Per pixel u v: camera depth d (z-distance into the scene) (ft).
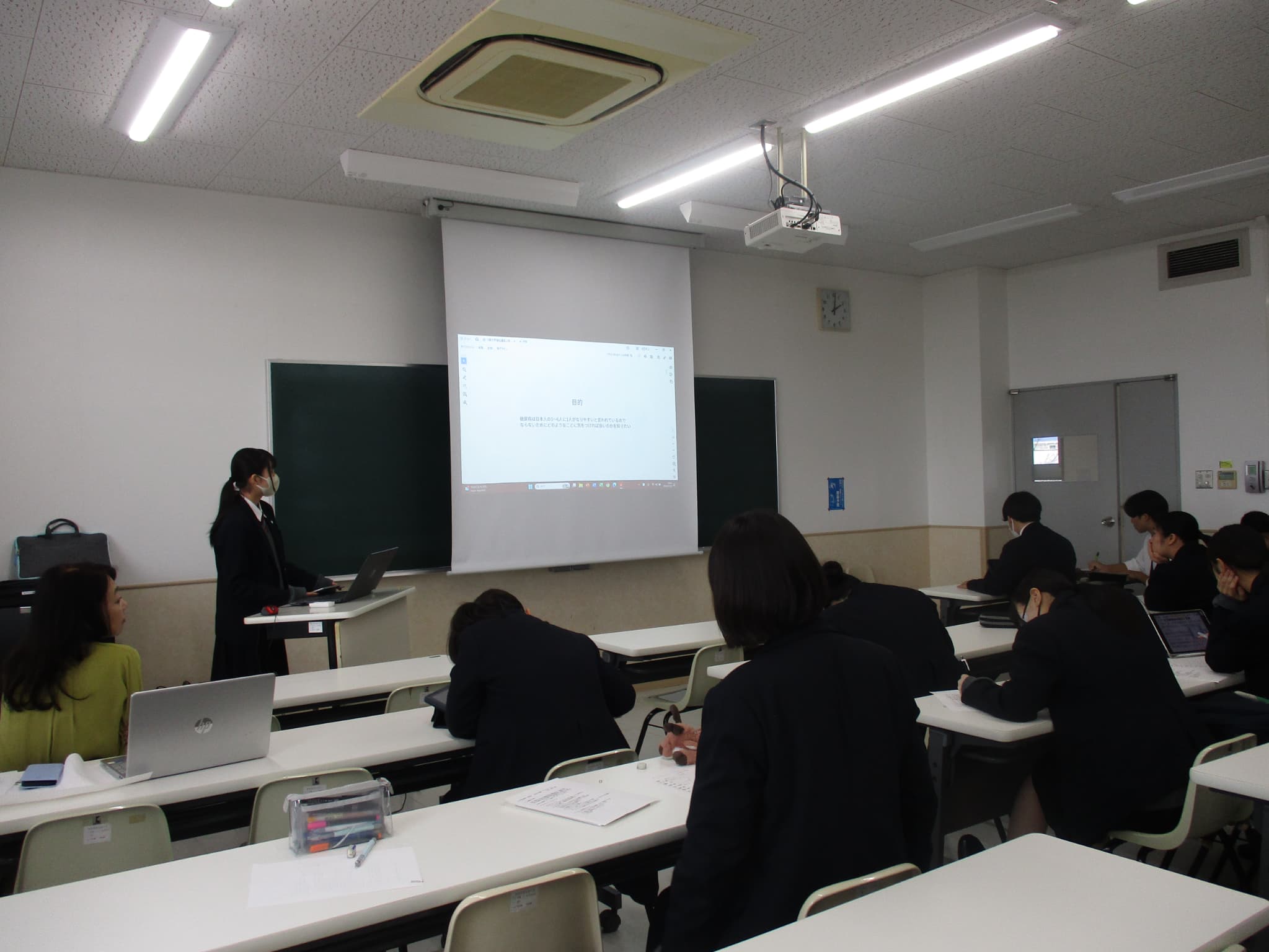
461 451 17.21
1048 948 4.04
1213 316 20.51
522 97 10.84
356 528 16.72
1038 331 23.80
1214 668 9.98
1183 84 12.68
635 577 19.92
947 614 16.97
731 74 11.96
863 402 23.88
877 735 4.86
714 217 17.84
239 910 4.79
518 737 7.91
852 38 11.07
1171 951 4.02
